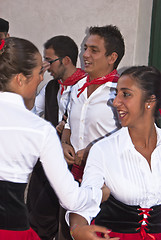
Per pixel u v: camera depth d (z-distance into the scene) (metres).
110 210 1.54
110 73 2.10
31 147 1.29
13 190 1.32
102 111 2.06
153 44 3.40
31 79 1.36
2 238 1.34
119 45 2.12
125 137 1.51
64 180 1.35
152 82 1.44
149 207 1.50
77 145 2.18
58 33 3.47
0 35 2.72
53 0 3.43
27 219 1.41
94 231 1.34
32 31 3.55
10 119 1.28
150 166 1.50
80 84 2.22
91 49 2.11
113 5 3.25
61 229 2.02
